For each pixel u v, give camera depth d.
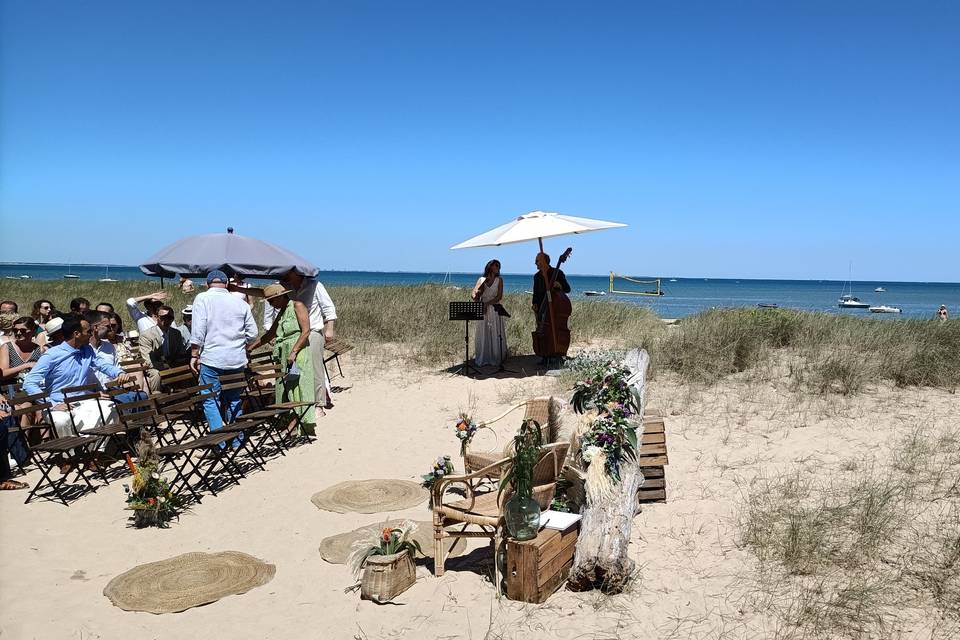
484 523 4.48
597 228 9.53
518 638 3.82
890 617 3.85
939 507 5.16
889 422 7.40
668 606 4.11
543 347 11.06
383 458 7.43
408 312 15.55
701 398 8.75
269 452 7.73
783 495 5.65
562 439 5.62
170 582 4.65
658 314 17.09
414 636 3.92
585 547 4.35
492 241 9.51
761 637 3.74
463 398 9.73
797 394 8.59
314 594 4.50
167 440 7.68
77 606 4.36
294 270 8.71
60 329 7.19
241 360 7.70
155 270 9.12
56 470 7.13
